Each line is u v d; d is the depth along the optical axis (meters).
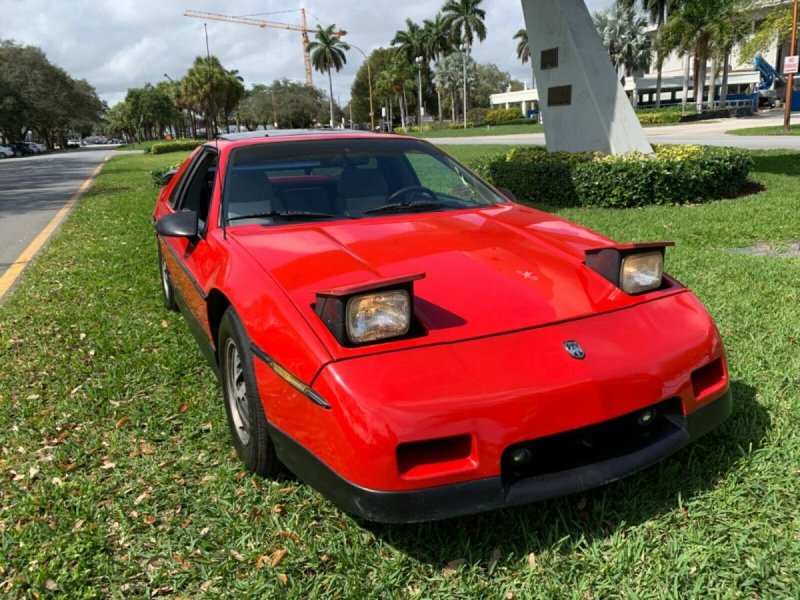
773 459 2.74
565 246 2.91
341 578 2.23
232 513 2.61
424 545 2.37
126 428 3.39
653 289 2.64
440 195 3.65
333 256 2.72
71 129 113.06
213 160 4.05
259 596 2.16
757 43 24.83
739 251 6.71
